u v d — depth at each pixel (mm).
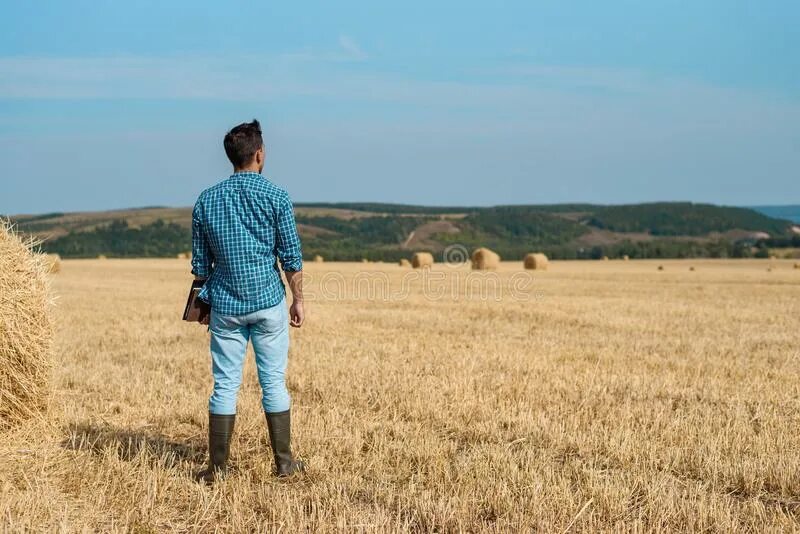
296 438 6039
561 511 4492
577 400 7734
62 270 44781
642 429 6461
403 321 15250
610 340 12680
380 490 4852
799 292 26453
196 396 7703
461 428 6484
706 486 5020
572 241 143125
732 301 21797
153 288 26234
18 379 6027
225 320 5047
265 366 5207
